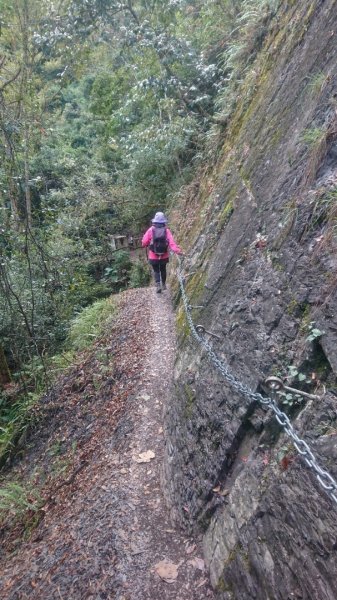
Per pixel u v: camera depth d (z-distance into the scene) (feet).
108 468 16.39
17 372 34.35
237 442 10.53
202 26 46.50
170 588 10.65
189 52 42.52
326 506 6.83
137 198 56.95
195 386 13.87
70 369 29.66
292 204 10.62
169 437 15.14
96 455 18.53
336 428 7.12
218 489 10.88
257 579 8.35
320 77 11.94
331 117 10.30
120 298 37.27
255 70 25.36
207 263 19.17
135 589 10.89
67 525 14.88
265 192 13.51
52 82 49.70
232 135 27.55
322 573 6.66
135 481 14.97
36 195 54.49
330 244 8.63
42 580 12.75
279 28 22.76
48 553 14.05
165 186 53.01
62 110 73.87
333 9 13.34
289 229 10.34
